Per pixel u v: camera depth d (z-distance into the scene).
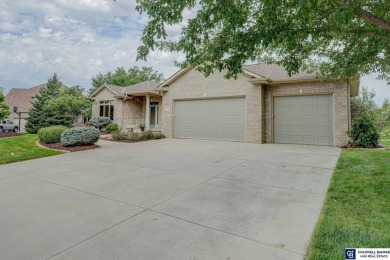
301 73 11.51
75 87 21.45
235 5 4.39
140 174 6.14
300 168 6.30
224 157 8.12
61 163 7.88
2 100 17.92
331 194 4.21
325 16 4.44
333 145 10.74
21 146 11.25
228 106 13.11
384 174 5.28
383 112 17.73
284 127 12.02
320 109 11.15
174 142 12.73
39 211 3.92
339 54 6.79
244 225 3.23
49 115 20.22
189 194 4.52
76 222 3.46
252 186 4.90
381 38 4.94
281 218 3.41
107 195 4.60
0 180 6.05
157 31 4.36
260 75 11.68
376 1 4.36
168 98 15.30
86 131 11.01
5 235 3.14
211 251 2.63
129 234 3.07
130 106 20.17
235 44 4.57
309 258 2.43
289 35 4.65
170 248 2.72
